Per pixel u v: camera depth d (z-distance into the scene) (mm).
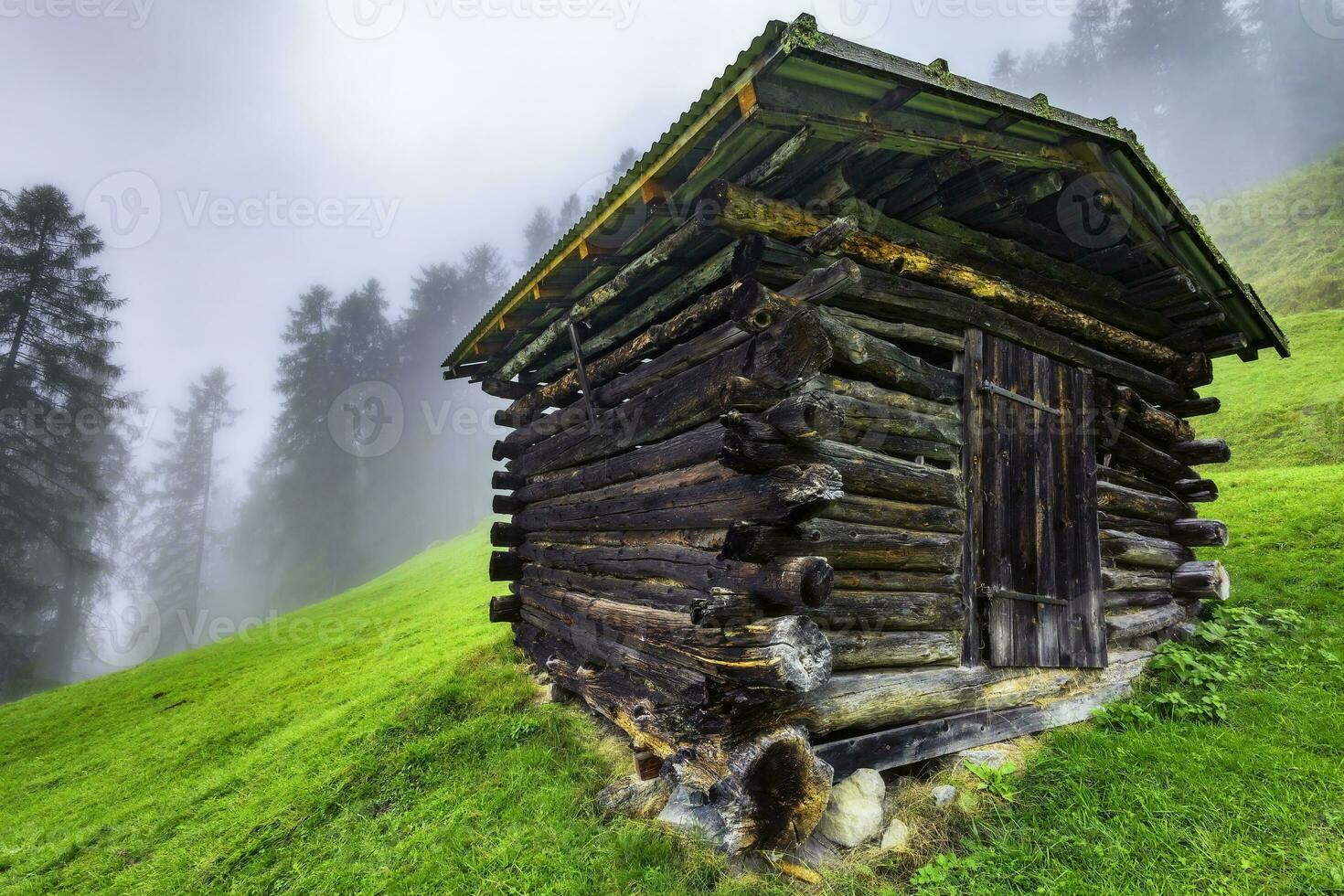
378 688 8750
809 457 3900
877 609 4176
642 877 3736
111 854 5750
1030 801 3975
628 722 4840
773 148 3816
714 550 4387
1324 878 3111
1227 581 6637
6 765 9617
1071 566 5355
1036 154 4684
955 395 4809
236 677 12531
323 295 52375
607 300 5488
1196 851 3396
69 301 28219
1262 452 13766
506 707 6816
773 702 3648
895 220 4637
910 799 4082
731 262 4375
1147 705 5129
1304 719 4559
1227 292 6367
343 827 5277
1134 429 6633
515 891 3904
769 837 3494
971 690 4520
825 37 3209
